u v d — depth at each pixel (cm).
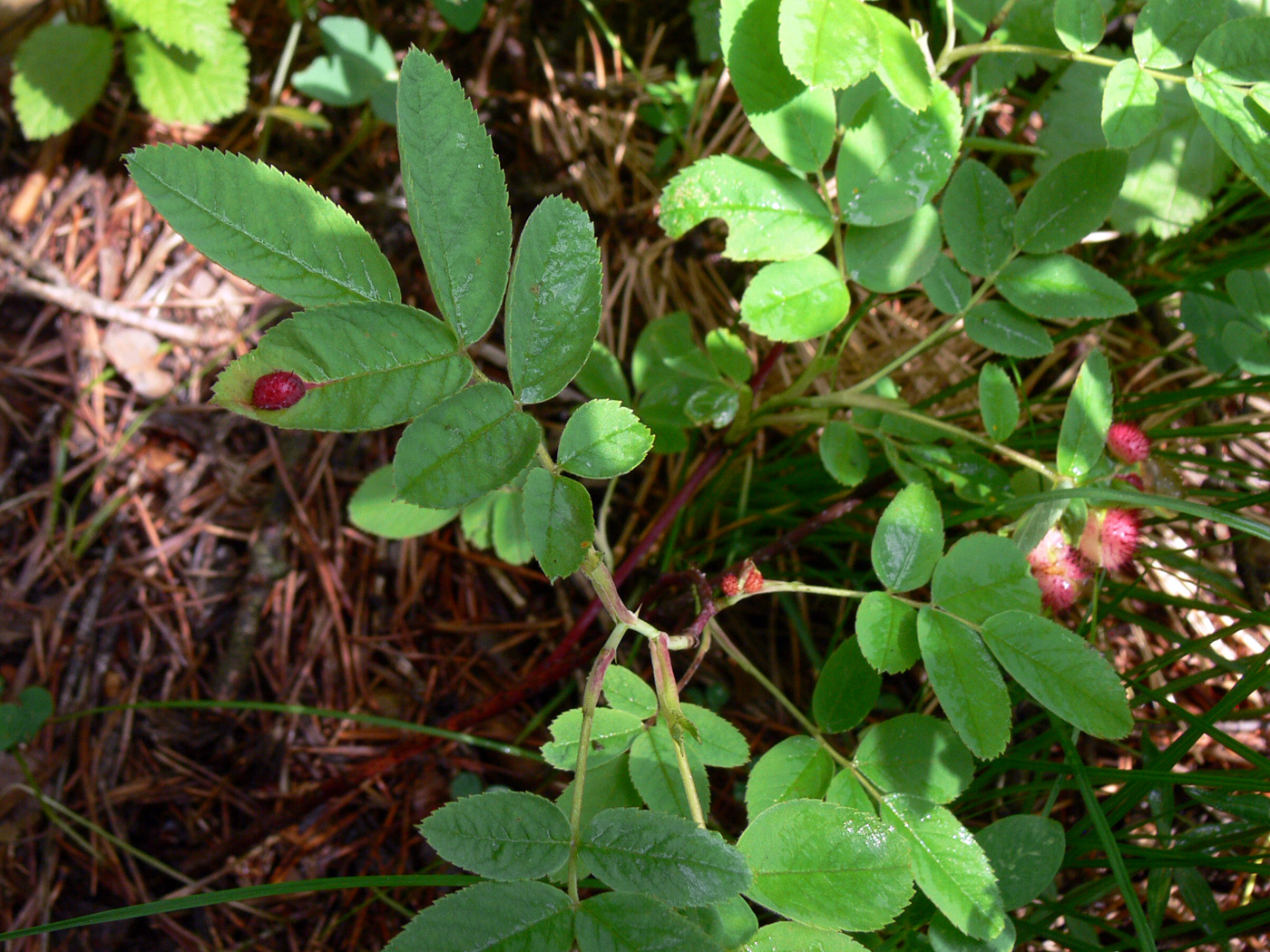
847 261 21
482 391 13
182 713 27
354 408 12
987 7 26
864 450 23
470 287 13
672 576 23
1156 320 30
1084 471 20
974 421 28
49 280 31
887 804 17
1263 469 27
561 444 14
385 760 26
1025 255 21
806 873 14
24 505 29
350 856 26
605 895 13
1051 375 30
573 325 13
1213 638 22
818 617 29
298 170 33
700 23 33
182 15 28
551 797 27
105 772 26
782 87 19
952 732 18
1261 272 24
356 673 28
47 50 29
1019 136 32
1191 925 21
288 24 34
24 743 26
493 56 34
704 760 17
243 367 12
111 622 28
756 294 20
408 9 35
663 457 30
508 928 13
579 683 27
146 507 29
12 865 25
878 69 18
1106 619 26
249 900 25
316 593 29
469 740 22
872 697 19
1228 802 20
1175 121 27
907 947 19
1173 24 19
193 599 29
